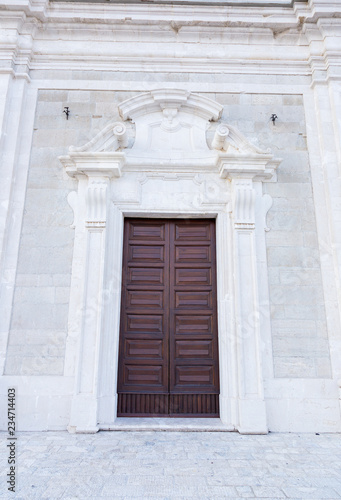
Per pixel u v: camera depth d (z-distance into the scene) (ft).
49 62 21.13
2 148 19.11
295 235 18.63
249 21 21.26
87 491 9.78
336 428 16.14
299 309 17.62
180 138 20.07
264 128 20.35
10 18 20.95
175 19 21.08
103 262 17.42
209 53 21.27
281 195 19.20
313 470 11.46
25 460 12.03
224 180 19.24
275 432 15.90
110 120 20.31
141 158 19.26
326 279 17.99
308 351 17.11
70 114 20.29
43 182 19.10
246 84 20.99
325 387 16.62
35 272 17.81
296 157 19.88
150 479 10.62
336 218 18.58
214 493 9.81
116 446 13.56
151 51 21.16
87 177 18.97
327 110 20.42
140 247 19.19
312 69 21.16
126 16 21.07
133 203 18.75
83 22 21.26
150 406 17.33
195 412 17.33
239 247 17.89
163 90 20.01
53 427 15.89
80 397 15.79
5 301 17.30
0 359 16.61
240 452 13.10
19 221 18.40
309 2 21.06
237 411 16.17
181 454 12.77
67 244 18.20
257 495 9.72
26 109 20.27
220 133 18.78
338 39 21.18
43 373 16.55
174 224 19.54
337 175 19.26
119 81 20.86
